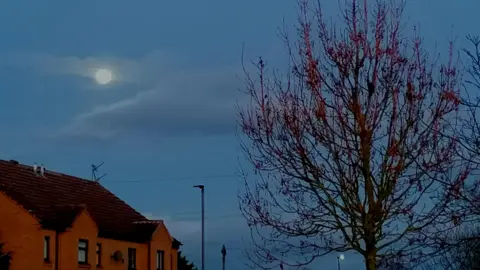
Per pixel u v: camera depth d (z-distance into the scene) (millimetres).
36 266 33625
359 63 12109
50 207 37125
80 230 36438
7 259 33719
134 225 44188
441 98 12047
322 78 12250
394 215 12031
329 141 12109
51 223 34844
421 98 11984
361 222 12078
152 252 43312
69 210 36562
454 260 14664
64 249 35344
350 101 12047
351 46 12180
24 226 34156
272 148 12375
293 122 12266
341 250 12445
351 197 12078
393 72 12062
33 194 38000
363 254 12156
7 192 34719
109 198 46375
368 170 11930
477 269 14617
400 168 11875
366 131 11938
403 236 12172
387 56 12117
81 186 44875
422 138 11961
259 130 12469
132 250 42594
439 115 11992
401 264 12203
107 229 40188
